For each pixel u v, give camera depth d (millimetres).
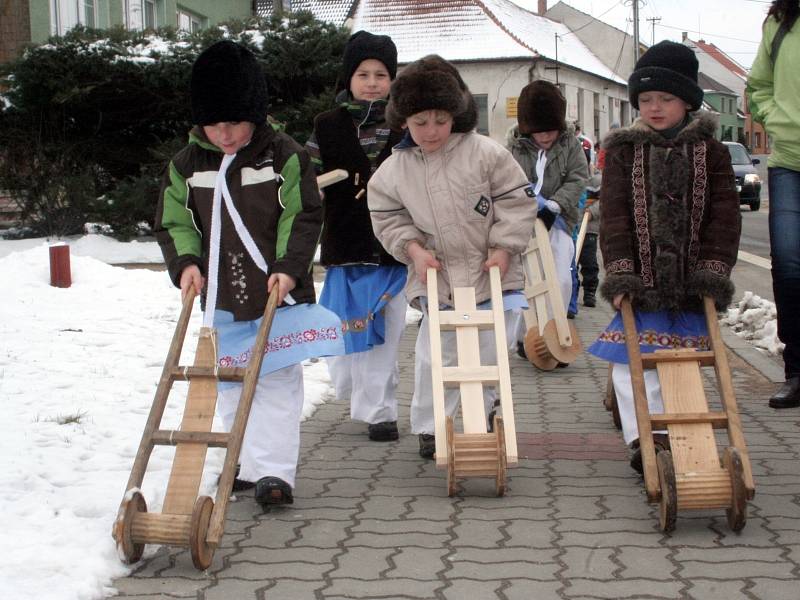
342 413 6508
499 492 4684
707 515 4391
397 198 5121
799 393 6387
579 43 52688
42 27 20594
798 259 6301
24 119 17672
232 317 4582
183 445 4031
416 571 3785
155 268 15297
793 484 4816
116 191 17484
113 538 3928
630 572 3744
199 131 4531
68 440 5395
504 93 39656
